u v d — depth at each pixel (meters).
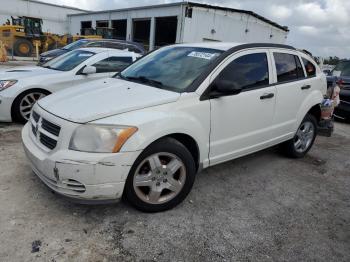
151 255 2.69
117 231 2.95
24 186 3.59
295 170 4.82
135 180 3.05
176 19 27.59
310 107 5.04
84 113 2.92
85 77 6.30
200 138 3.45
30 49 24.17
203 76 3.55
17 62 20.48
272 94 4.26
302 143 5.28
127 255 2.66
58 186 2.86
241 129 3.96
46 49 25.09
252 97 3.98
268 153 5.45
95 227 2.98
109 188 2.87
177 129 3.18
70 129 2.85
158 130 3.03
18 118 5.78
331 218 3.54
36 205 3.24
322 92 5.42
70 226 2.96
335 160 5.50
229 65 3.78
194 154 3.57
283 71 4.57
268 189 4.10
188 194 3.75
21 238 2.74
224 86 3.48
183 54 4.12
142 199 3.16
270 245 2.96
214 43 4.36
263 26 30.39
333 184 4.46
